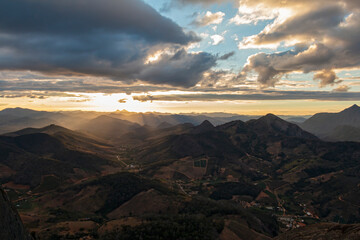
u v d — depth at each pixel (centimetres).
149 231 17725
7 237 5012
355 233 6669
